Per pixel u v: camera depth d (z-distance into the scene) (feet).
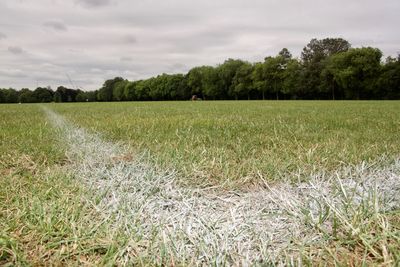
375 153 12.95
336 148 14.06
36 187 9.03
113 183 9.70
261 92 291.58
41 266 5.21
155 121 29.66
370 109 56.39
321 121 28.71
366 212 6.93
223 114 43.32
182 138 17.62
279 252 5.66
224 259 5.45
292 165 11.38
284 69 263.49
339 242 5.89
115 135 19.84
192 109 63.52
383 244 5.55
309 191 8.96
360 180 9.63
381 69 218.18
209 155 13.14
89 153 14.08
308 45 292.61
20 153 13.92
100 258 5.44
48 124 28.35
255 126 24.38
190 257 5.63
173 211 7.72
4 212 7.23
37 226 6.47
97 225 6.52
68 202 7.88
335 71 226.99
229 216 7.44
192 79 330.95
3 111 62.18
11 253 5.48
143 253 5.66
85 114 46.75
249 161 12.03
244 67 290.97
